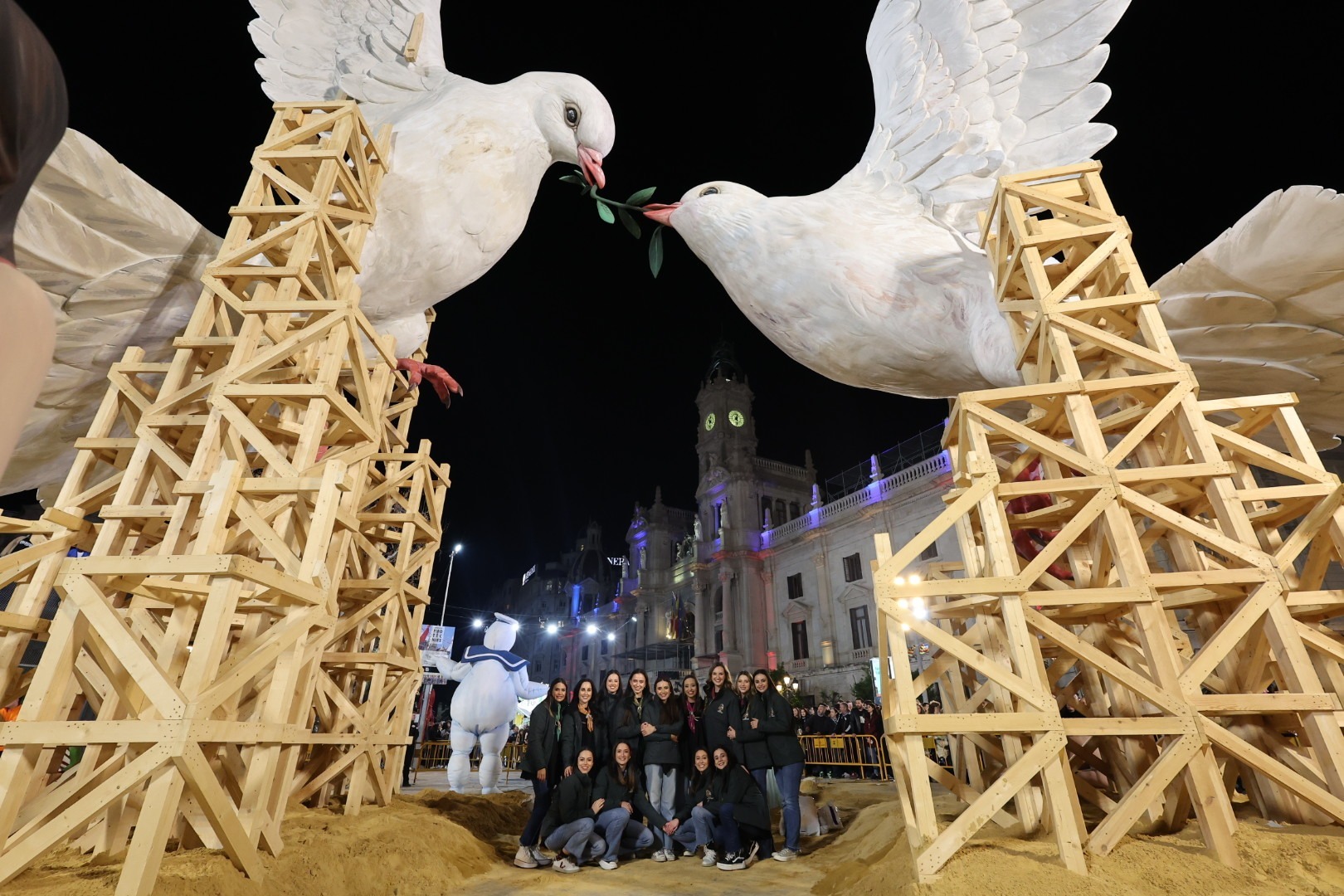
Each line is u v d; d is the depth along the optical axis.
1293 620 3.67
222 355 4.30
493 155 5.59
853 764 12.20
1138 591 3.48
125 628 3.03
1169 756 3.20
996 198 4.94
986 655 4.34
